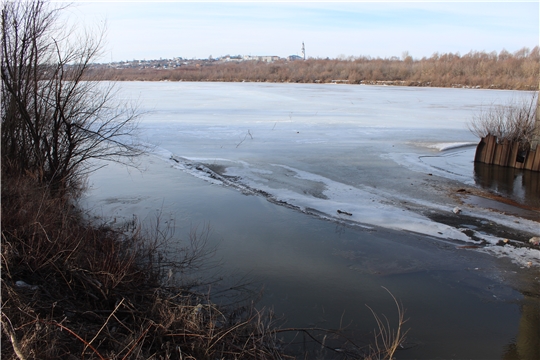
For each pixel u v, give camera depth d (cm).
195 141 1641
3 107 725
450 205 892
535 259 648
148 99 3375
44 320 370
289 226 782
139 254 578
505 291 564
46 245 497
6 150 723
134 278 503
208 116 2395
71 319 425
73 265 482
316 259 652
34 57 740
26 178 672
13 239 496
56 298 447
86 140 863
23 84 738
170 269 547
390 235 740
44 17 744
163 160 1327
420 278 598
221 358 389
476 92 4438
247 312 497
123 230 688
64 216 572
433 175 1146
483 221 800
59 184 773
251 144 1598
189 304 475
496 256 660
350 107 2962
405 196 953
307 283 580
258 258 651
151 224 767
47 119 772
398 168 1225
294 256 660
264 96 3847
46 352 347
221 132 1858
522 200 930
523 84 5072
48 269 481
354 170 1196
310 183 1059
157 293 454
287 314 504
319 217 828
